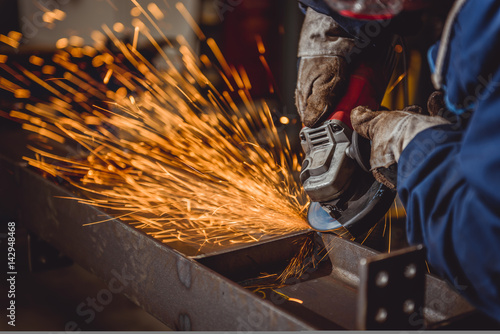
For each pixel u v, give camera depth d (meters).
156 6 5.02
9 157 2.66
